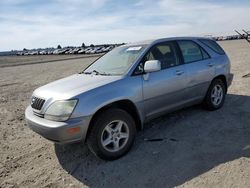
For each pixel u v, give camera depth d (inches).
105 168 164.1
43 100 168.9
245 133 196.1
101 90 166.4
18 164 179.6
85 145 199.0
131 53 203.5
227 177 142.0
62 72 772.6
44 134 161.3
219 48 263.3
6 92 472.1
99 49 2847.0
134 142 196.7
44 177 160.7
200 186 136.5
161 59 204.7
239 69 503.2
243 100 280.7
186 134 203.3
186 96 218.4
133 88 178.9
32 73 816.9
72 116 156.2
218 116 235.6
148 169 158.1
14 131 246.2
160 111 199.6
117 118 169.6
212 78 240.2
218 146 178.9
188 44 230.8
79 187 147.3
